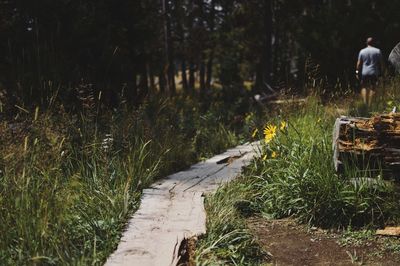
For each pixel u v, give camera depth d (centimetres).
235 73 2891
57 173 486
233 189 532
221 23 3175
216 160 729
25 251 359
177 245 391
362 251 428
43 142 524
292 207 505
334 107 782
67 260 350
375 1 1553
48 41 1038
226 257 398
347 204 480
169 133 778
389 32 1451
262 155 607
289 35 2636
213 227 434
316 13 1695
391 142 472
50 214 400
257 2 2764
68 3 1068
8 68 951
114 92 1110
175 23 3139
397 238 446
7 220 389
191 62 3409
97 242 401
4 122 539
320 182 497
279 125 674
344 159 486
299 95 886
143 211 478
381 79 971
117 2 1280
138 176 568
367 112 748
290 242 448
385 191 481
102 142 613
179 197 525
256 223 494
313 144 545
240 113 1395
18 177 429
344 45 1480
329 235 464
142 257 370
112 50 1116
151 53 1571
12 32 1002
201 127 1005
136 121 731
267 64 2294
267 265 400
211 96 2003
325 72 1480
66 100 849
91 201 470
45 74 888
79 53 1077
